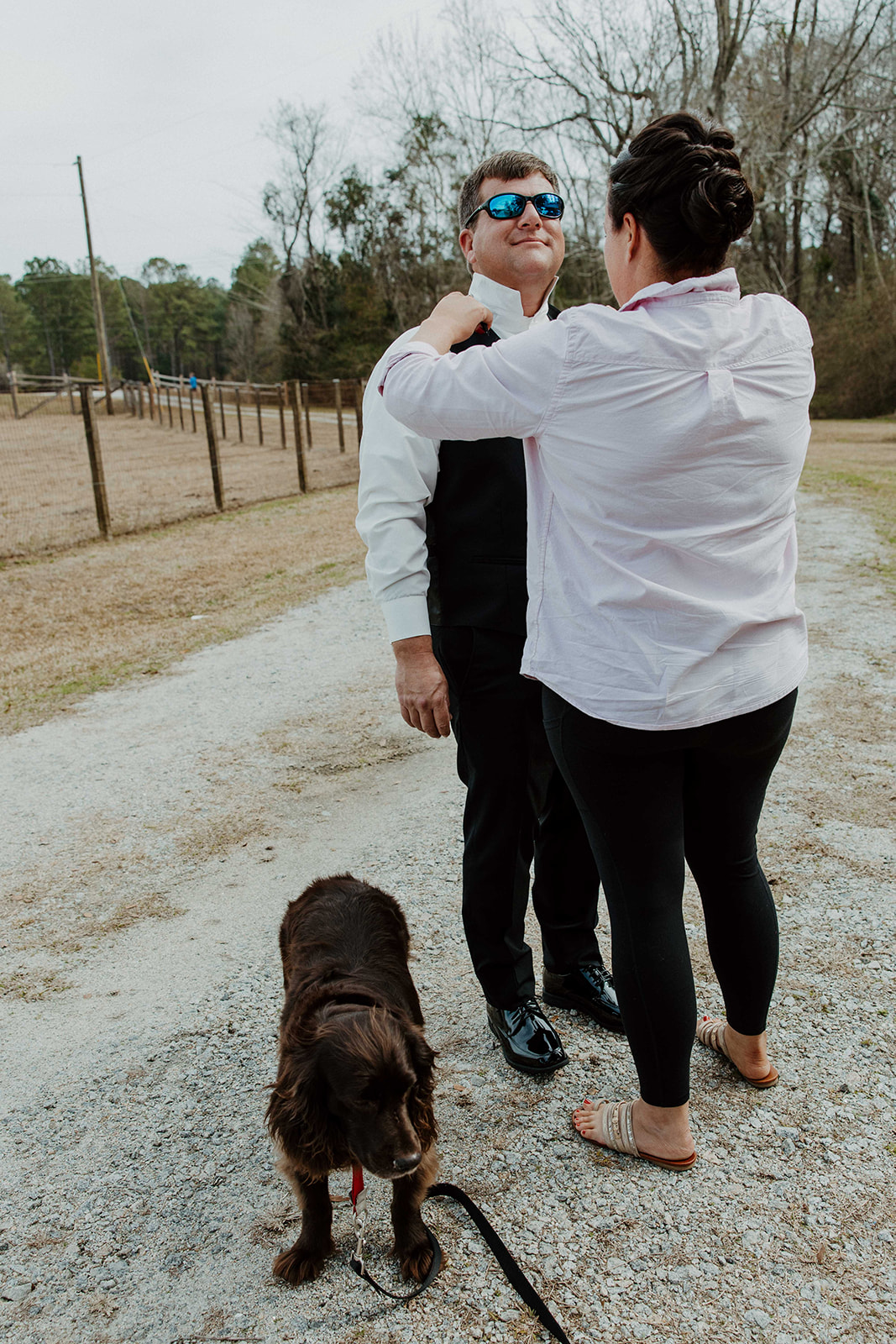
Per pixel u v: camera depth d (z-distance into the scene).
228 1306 1.95
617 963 2.05
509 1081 2.55
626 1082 2.53
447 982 3.03
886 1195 2.11
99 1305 1.98
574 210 30.91
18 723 6.07
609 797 1.91
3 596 9.36
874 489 13.68
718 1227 2.05
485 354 1.75
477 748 2.39
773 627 1.84
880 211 39.81
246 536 12.16
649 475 1.65
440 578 2.38
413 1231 2.00
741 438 1.65
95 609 8.85
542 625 1.91
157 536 12.31
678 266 1.70
